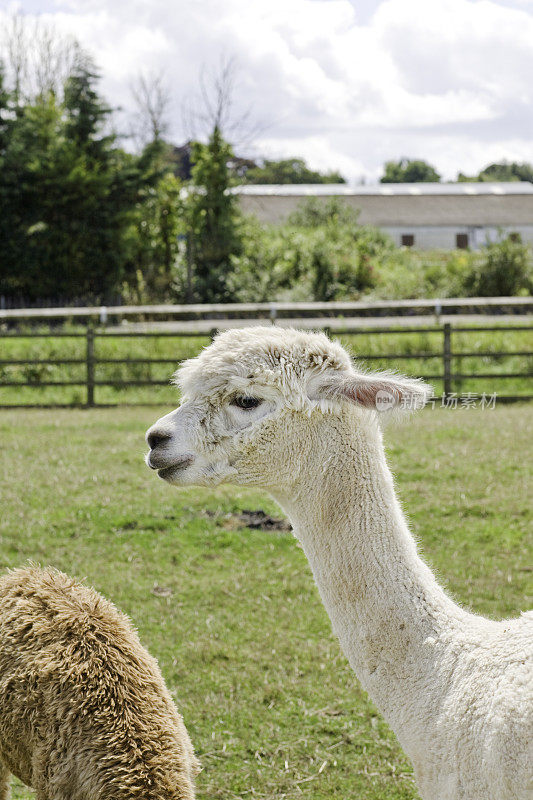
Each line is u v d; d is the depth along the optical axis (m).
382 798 3.92
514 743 2.37
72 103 32.19
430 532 7.29
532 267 31.50
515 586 6.14
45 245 30.44
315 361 2.88
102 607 3.51
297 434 2.88
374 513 2.88
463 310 22.62
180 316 22.67
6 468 9.29
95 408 14.27
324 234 37.09
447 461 9.42
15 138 31.52
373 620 2.79
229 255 34.38
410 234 62.59
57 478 8.84
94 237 30.89
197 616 5.76
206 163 35.47
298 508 2.96
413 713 2.67
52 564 6.57
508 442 10.32
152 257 35.09
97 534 7.29
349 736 4.38
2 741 3.22
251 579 6.40
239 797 3.96
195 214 34.78
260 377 2.84
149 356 16.88
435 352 16.80
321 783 4.02
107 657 3.19
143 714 3.03
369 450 2.91
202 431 2.89
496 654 2.59
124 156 33.19
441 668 2.67
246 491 8.53
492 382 15.35
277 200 63.66
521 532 7.26
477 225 62.84
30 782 3.24
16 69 43.19
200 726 4.50
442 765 2.56
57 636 3.24
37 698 3.05
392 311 22.91
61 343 17.17
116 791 2.75
